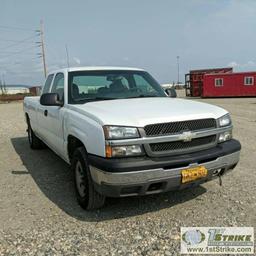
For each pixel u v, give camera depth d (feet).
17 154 24.91
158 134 11.93
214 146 13.25
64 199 15.21
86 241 11.22
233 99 105.70
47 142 20.72
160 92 18.35
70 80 16.76
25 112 27.45
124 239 11.30
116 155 11.64
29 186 17.16
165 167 11.83
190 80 132.57
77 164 14.07
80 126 13.42
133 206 14.12
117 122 11.87
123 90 17.13
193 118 12.68
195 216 12.94
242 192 15.28
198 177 12.46
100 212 13.62
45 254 10.44
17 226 12.46
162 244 10.90
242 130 33.81
